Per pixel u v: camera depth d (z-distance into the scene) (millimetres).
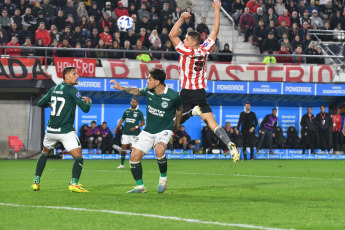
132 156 17844
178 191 18672
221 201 15688
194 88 18859
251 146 46875
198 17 58938
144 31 51688
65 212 13297
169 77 49156
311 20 60469
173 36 18812
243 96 53406
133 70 48719
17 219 12227
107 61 48250
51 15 52219
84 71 47656
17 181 23375
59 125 18219
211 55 52031
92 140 49250
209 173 29531
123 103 51375
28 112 50375
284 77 51938
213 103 53625
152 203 15148
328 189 19641
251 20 57906
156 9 55062
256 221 12078
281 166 37250
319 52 55250
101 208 14094
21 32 49250
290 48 55344
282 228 11211
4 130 49844
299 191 18812
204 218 12445
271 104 54969
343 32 59281
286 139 54219
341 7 63312
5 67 45844
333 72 52969
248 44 57844
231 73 50719
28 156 48812
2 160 45469
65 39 48312
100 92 49906
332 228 11328
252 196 17109
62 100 18141
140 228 11062
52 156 48688
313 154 52812
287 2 61125
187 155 50750
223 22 59219
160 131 17672
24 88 47500
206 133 51688
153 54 51406
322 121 53062
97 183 22359
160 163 17688
